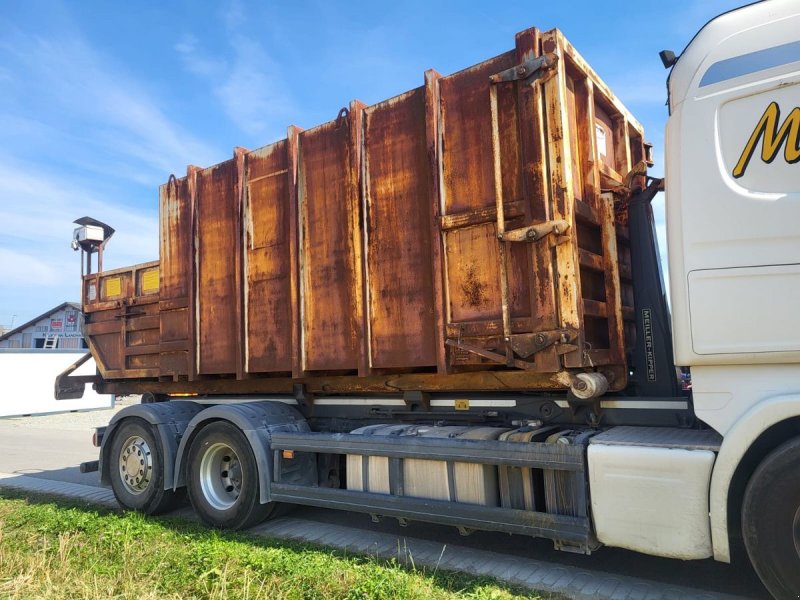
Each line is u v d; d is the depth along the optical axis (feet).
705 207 11.13
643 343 14.85
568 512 12.28
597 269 14.53
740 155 10.95
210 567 13.82
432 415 16.65
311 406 19.31
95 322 25.67
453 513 13.69
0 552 15.10
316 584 12.82
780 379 10.51
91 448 40.81
